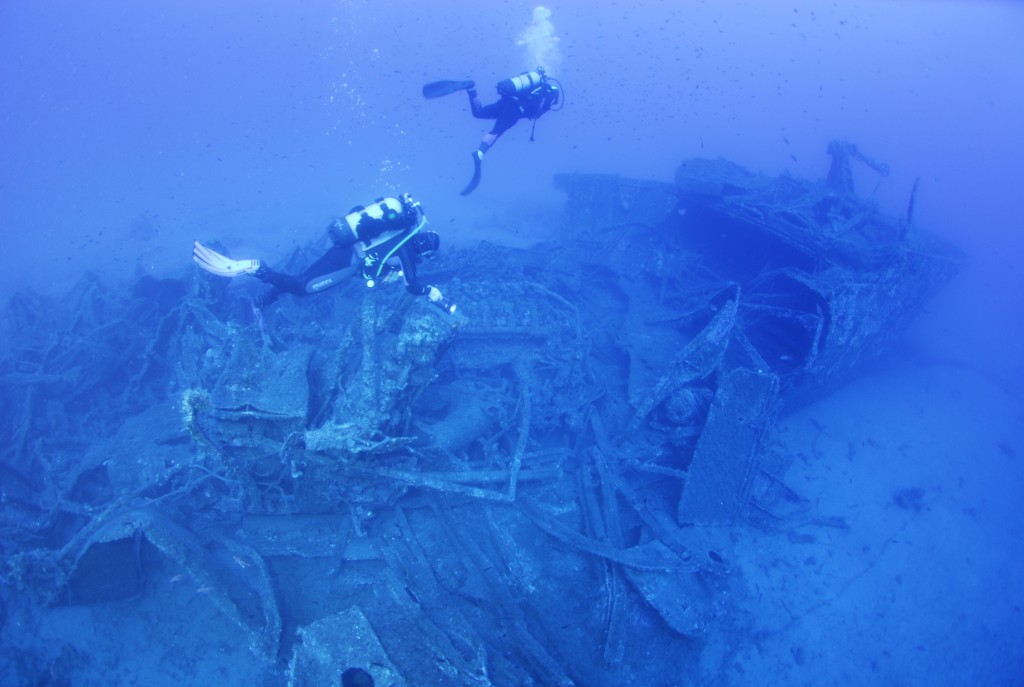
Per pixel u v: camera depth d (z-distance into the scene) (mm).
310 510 6031
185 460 6336
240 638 5527
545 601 5812
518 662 5039
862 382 11859
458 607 5426
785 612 6801
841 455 9609
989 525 8781
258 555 5578
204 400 4695
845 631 6738
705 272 12672
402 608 5004
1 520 6383
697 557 6402
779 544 7605
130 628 5621
